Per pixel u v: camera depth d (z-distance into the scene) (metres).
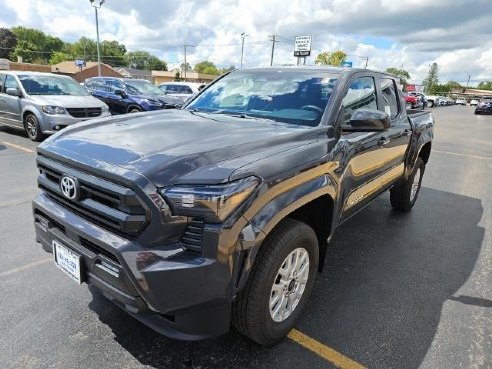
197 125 2.82
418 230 4.82
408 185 5.16
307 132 2.79
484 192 6.96
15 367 2.31
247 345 2.59
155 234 1.94
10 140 9.31
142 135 2.52
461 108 53.75
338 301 3.15
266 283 2.27
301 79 3.52
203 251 1.97
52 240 2.44
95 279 2.19
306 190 2.42
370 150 3.51
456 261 4.01
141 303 2.02
